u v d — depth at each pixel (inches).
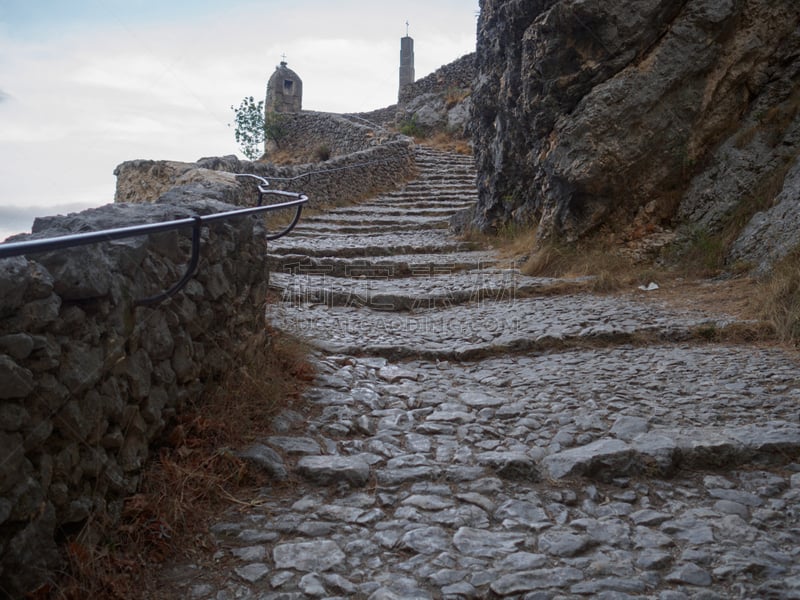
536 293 275.7
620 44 303.3
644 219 312.7
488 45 414.0
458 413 152.6
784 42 305.7
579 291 275.9
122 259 98.5
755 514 110.7
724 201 295.6
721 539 102.9
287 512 111.7
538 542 102.9
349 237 426.0
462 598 89.0
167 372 114.3
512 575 93.4
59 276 83.0
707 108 305.4
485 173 419.5
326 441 137.3
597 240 313.9
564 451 132.2
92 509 90.8
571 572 94.4
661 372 177.9
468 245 384.2
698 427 141.0
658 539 103.3
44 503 79.8
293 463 126.4
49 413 80.4
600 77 310.2
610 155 302.8
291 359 173.5
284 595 90.4
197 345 127.0
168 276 114.5
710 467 127.3
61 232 96.7
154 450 115.0
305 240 399.5
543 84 328.2
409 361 199.3
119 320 96.0
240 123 932.0
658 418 146.7
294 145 965.8
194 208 131.8
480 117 421.7
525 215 379.9
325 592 90.8
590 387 168.4
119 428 97.7
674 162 307.6
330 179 565.9
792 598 88.2
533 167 365.4
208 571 96.2
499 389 172.7
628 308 241.8
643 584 91.5
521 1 340.5
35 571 78.4
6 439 73.4
